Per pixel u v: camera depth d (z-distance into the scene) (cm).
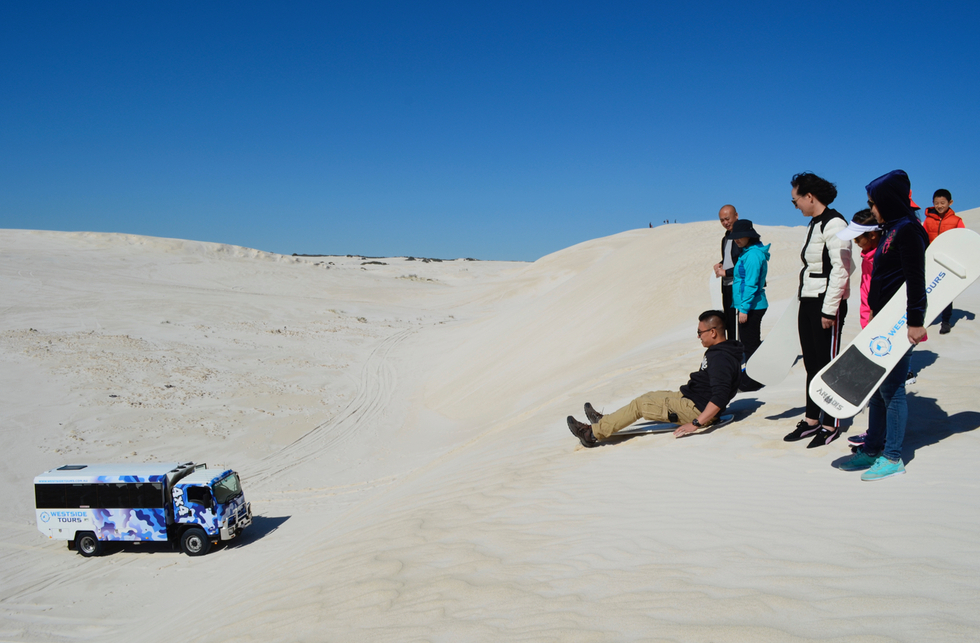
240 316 3744
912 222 354
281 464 1842
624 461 542
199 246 6825
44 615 1088
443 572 370
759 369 546
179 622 618
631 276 2377
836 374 385
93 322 3228
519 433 865
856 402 372
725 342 567
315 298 4966
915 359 696
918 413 498
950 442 423
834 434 470
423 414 2195
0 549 1362
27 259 5031
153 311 3572
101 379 2389
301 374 2788
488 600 311
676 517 381
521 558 364
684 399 580
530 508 468
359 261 11044
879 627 211
